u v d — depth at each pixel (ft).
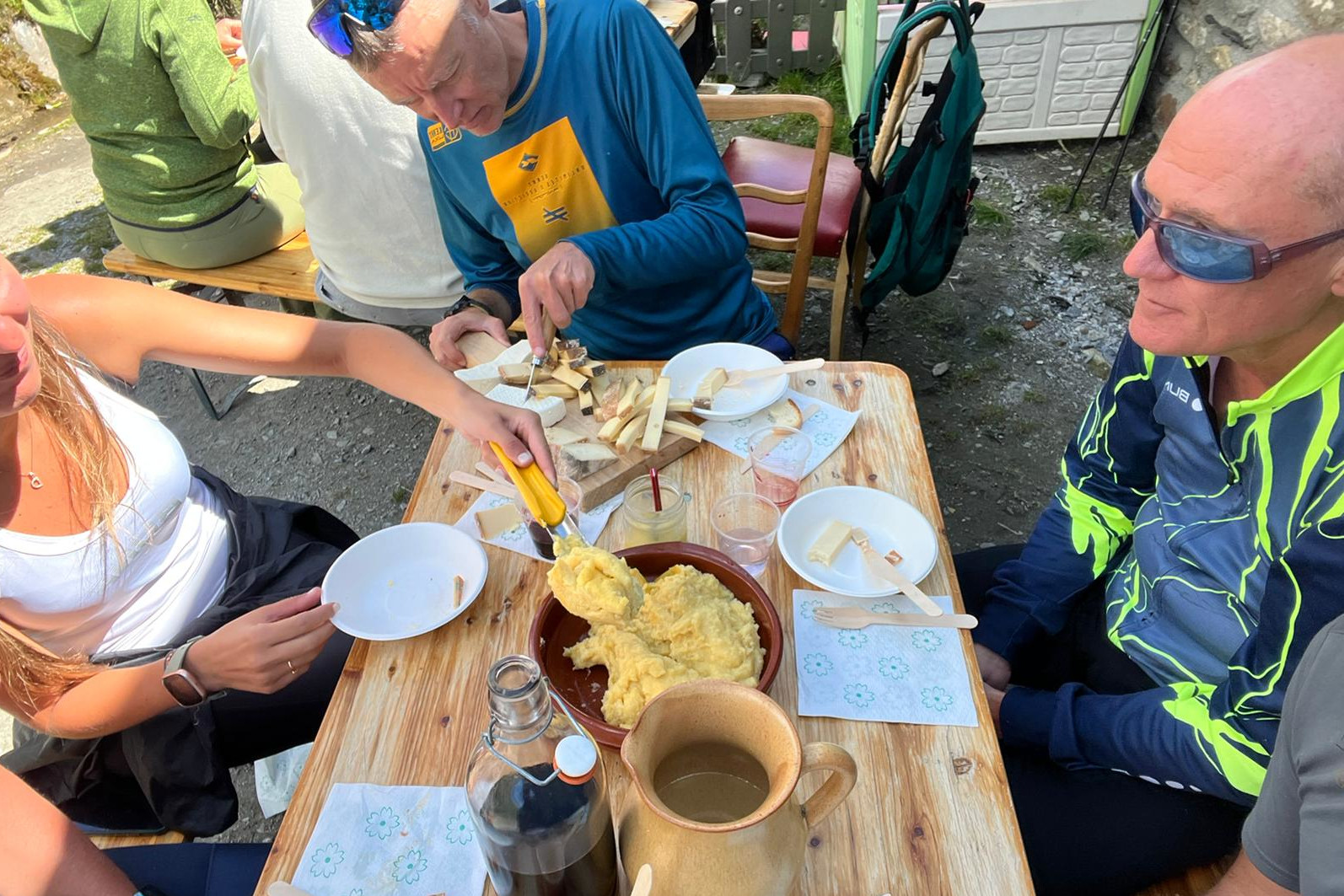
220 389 11.45
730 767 2.71
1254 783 3.66
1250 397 3.84
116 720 4.09
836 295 9.21
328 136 7.30
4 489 4.27
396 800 3.23
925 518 4.20
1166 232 3.29
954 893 2.87
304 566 5.52
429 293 8.34
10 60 17.33
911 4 8.45
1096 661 4.75
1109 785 4.16
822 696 3.48
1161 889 4.05
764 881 2.39
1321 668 2.88
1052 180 12.71
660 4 10.77
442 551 4.30
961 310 10.93
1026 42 12.16
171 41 7.77
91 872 3.37
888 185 8.54
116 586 4.81
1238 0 10.75
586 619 3.50
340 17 4.73
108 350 4.95
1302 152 2.94
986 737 3.32
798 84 15.56
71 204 15.10
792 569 4.09
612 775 3.20
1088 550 4.89
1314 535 3.37
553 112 5.94
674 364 5.41
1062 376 10.00
